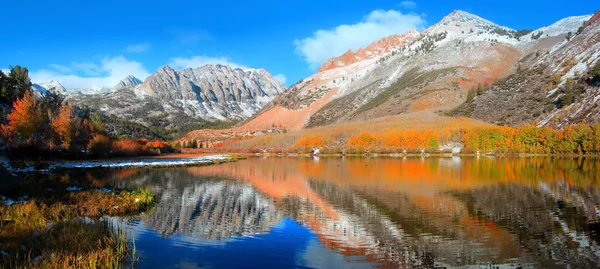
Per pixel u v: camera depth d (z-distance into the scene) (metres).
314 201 34.69
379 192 39.44
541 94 135.25
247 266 17.31
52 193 29.78
